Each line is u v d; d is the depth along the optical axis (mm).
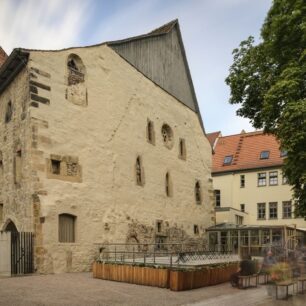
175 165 26781
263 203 39156
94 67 20562
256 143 42562
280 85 16969
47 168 17266
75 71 19516
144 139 23734
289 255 13109
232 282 14562
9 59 17875
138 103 23609
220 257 17844
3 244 15766
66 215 17875
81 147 19016
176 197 26359
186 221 27062
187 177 28062
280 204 38094
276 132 18188
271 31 18953
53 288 12891
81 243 18125
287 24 18125
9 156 19016
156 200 24109
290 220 37250
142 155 23312
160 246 23859
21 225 17219
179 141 27781
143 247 22125
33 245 16312
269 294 12242
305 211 17734
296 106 16109
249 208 39812
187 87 30141
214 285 14992
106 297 11742
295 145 16344
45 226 16656
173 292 13070
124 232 20844
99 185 19641
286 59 18531
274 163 38781
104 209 19719
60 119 18234
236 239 28312
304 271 13273
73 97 19109
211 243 29016
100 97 20625
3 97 20281
